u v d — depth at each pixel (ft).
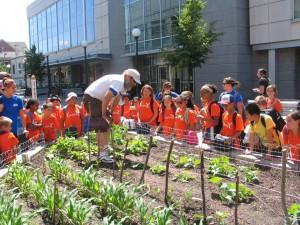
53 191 7.25
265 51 41.57
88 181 7.70
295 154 9.82
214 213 7.09
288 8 37.78
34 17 110.22
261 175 9.40
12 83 12.34
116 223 6.45
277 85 40.16
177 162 10.60
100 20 68.80
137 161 10.99
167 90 16.28
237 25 41.24
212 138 11.89
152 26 51.88
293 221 6.05
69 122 15.48
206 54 37.65
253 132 10.80
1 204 6.37
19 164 9.38
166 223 5.88
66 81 91.50
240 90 41.86
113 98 10.72
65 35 87.25
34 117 14.53
